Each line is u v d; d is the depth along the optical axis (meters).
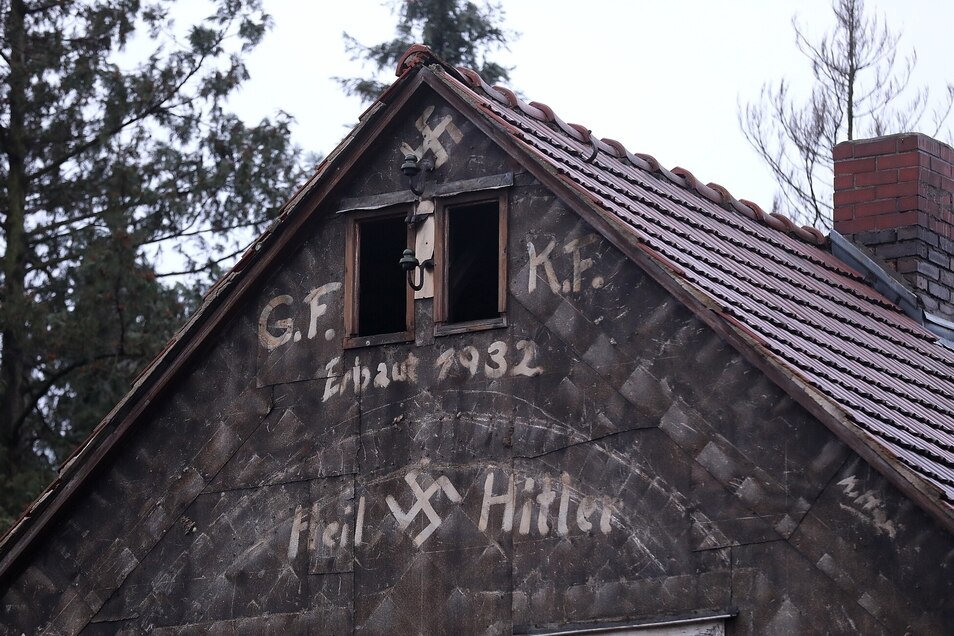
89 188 31.66
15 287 30.89
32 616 15.88
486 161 14.80
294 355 15.31
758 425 12.98
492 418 14.27
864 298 18.06
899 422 13.36
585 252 14.13
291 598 14.79
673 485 13.28
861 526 12.36
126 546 15.65
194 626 15.18
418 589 14.23
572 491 13.75
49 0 32.19
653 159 17.53
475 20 39.00
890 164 19.55
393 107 15.16
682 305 13.55
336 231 15.38
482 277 16.62
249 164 31.70
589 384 13.88
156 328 30.78
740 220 17.98
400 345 14.85
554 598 13.61
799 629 12.47
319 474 14.94
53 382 31.02
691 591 13.01
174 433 15.67
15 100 31.28
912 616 12.04
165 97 32.03
